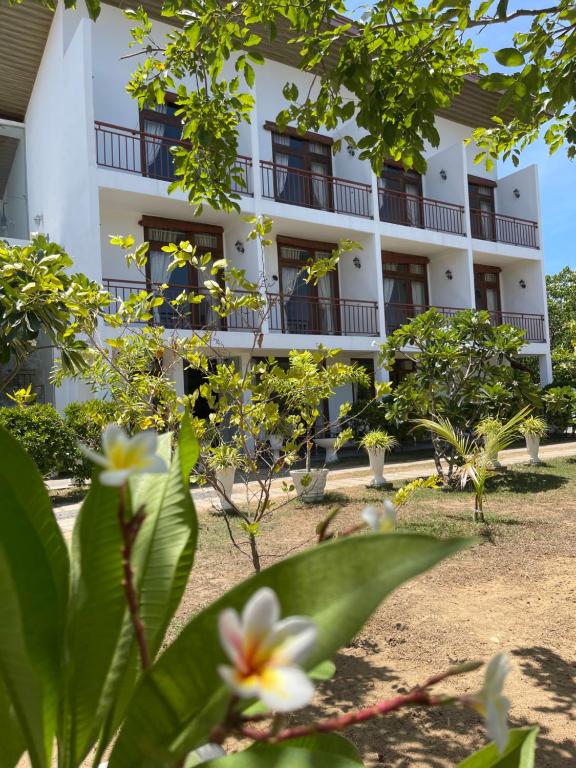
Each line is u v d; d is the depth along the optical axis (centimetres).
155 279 1277
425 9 355
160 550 105
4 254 372
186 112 426
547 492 845
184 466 119
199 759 111
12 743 100
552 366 1900
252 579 73
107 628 95
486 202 1947
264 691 46
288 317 1477
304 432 408
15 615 73
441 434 767
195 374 1255
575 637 350
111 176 1093
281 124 414
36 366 1323
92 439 923
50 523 100
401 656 336
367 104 366
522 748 88
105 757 219
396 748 243
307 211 1365
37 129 1409
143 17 417
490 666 67
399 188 1703
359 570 68
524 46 328
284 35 1266
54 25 1229
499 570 482
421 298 1783
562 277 2686
